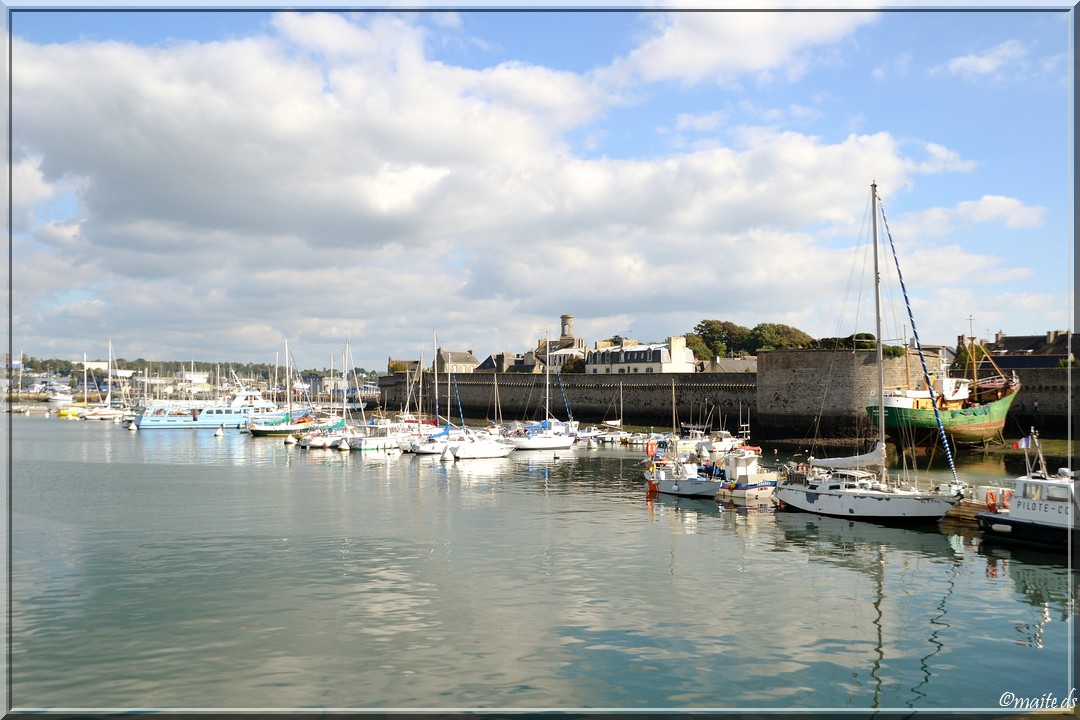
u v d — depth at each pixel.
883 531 32.91
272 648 18.55
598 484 49.16
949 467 52.97
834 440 70.94
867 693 16.19
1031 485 29.27
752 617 20.95
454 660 17.84
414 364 155.88
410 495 43.91
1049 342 99.62
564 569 26.11
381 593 23.14
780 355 75.44
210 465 61.28
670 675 17.02
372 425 85.25
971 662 17.84
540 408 108.44
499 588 23.69
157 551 28.75
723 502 40.81
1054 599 22.72
